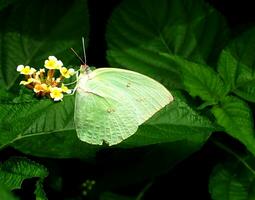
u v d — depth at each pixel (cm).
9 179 28
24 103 28
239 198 32
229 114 31
